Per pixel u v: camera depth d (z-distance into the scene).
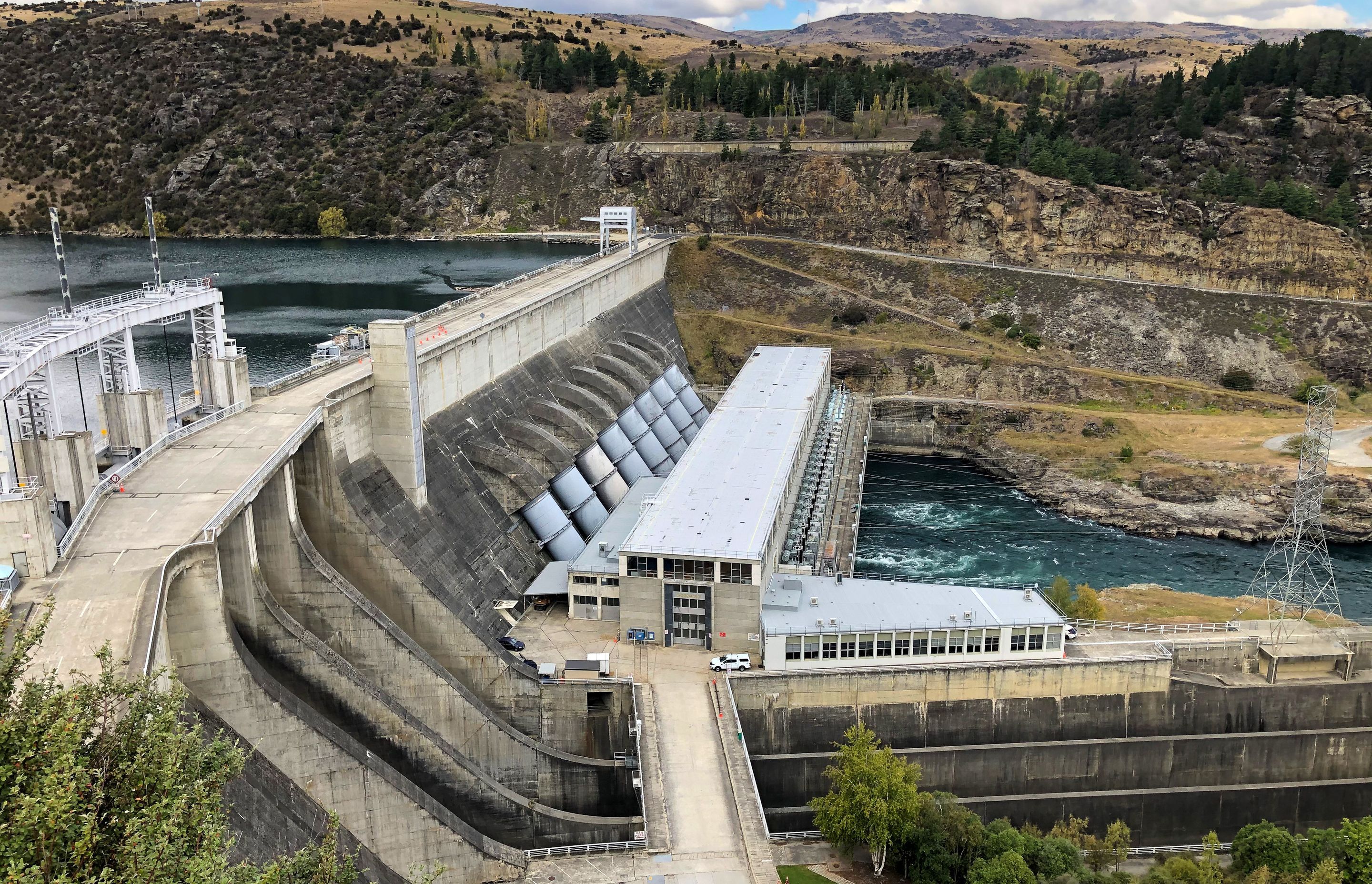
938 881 79.19
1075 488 179.50
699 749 90.75
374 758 75.44
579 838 89.56
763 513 113.94
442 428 121.06
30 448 79.62
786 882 79.88
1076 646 111.62
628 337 192.62
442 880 76.75
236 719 69.38
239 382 101.00
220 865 38.03
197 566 67.94
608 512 136.38
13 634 58.41
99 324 94.81
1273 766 107.88
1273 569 153.88
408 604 98.31
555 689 99.12
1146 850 95.25
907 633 103.94
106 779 40.47
